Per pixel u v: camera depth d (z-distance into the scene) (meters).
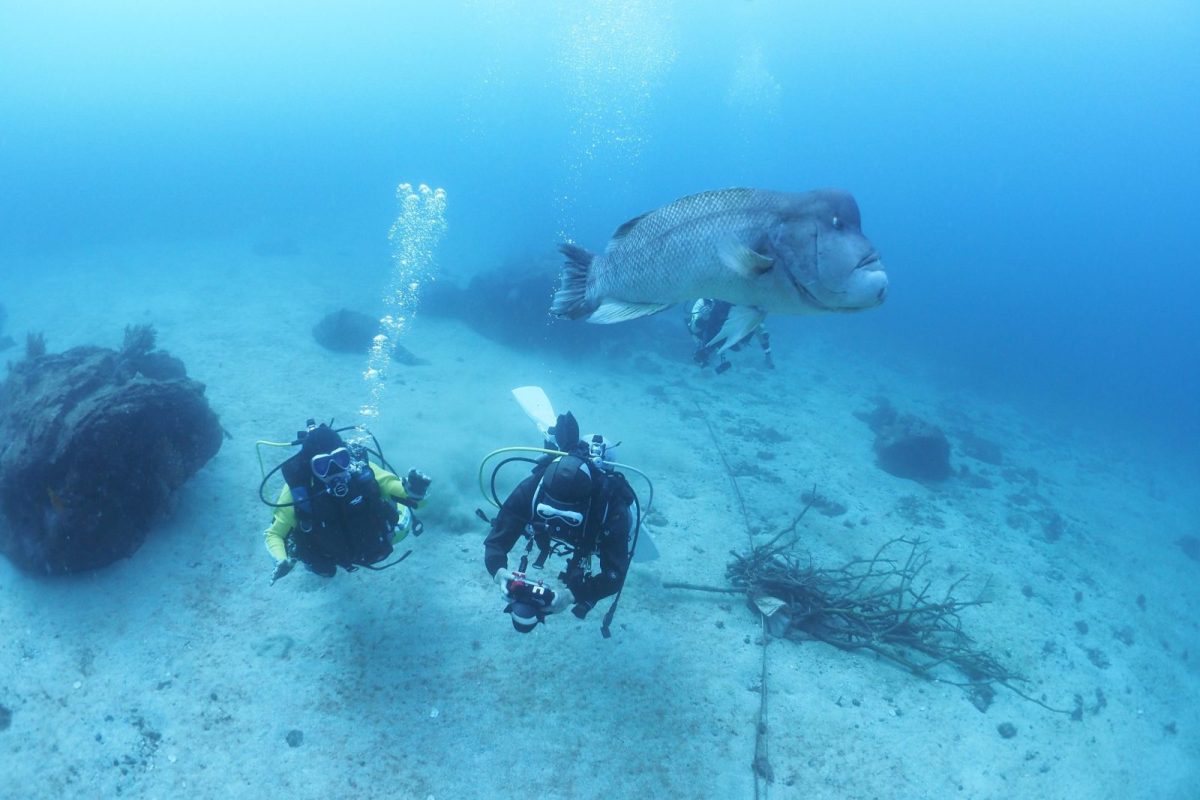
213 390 8.92
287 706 4.29
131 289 16.00
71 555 4.94
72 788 3.70
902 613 5.94
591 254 2.44
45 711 4.09
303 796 3.77
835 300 1.78
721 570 6.55
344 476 3.98
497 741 4.23
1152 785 5.09
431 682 4.58
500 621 5.20
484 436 8.75
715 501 8.18
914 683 5.44
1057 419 20.70
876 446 11.41
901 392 17.64
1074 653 6.66
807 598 5.97
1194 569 10.16
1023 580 7.97
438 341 13.33
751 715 4.72
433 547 6.00
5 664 4.36
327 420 8.45
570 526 3.31
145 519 5.36
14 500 5.05
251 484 6.51
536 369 12.48
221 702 4.27
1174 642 7.63
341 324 11.91
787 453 10.46
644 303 2.24
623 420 10.62
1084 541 9.96
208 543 5.61
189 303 14.55
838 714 4.88
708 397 12.70
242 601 5.09
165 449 5.48
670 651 5.21
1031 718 5.43
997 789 4.55
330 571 4.53
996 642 6.52
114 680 4.33
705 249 2.00
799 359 18.66
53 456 4.88
